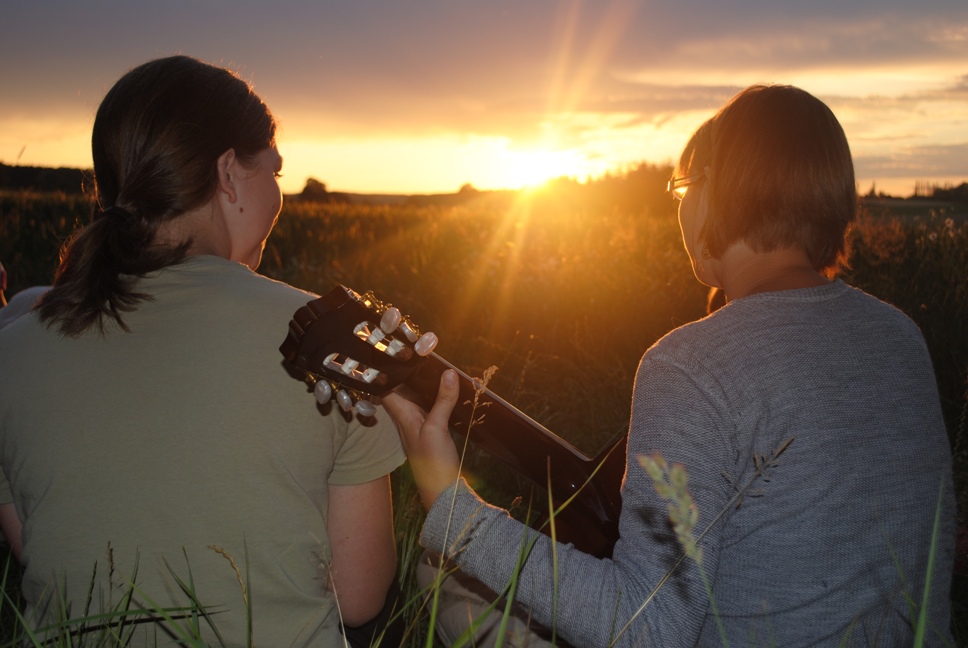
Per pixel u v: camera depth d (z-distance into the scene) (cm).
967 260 630
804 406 113
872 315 124
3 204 1288
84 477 122
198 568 123
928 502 119
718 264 136
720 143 130
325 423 130
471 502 125
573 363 458
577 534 149
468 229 1190
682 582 109
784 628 117
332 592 136
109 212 130
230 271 133
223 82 138
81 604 123
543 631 149
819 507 114
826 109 130
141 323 127
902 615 117
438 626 166
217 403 124
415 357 121
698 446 112
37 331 129
